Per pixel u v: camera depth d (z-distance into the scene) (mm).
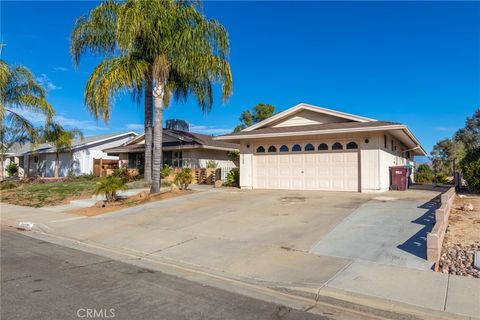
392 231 8523
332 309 4863
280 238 8477
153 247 8297
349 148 16453
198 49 15719
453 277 5668
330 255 7086
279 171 18188
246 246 7992
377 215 10281
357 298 4977
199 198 14906
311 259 6891
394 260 6594
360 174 16031
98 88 15688
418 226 8852
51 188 20672
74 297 5035
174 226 10273
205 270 6570
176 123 29547
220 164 28125
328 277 5840
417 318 4504
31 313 4430
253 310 4723
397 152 20391
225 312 4621
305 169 17484
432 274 5828
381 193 15312
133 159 30547
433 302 4758
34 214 13664
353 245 7645
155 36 15766
